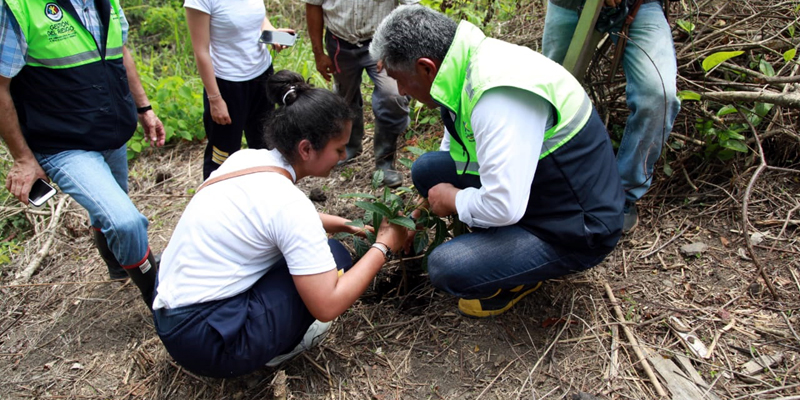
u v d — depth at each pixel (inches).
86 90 88.1
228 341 72.7
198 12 105.2
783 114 114.3
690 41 123.6
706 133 111.7
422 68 74.4
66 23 83.4
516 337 89.9
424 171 99.7
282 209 70.0
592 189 77.4
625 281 97.3
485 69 70.3
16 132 83.1
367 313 99.0
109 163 103.9
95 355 98.5
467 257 82.0
